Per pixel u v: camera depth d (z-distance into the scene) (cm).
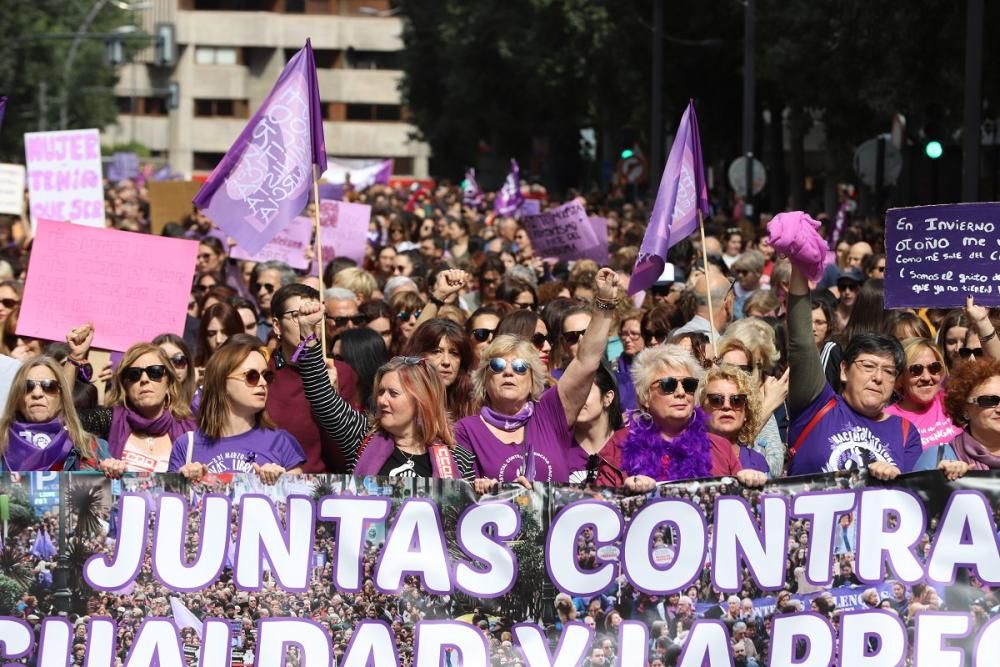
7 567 862
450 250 2930
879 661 856
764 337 1138
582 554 857
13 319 1393
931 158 2962
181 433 1074
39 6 8206
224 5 15800
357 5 15725
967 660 853
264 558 865
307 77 1259
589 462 998
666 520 854
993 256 1110
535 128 8219
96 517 863
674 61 5694
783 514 853
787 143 6419
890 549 853
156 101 15725
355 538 862
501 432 996
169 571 865
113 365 1434
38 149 2206
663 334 1408
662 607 857
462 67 8150
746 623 856
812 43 3978
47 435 1019
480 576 859
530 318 1262
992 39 3075
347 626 866
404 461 949
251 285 1730
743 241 2930
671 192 1218
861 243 2234
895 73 3319
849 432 984
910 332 1345
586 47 6256
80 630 866
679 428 934
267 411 1095
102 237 1315
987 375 936
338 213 2359
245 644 866
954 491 849
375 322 1458
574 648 858
